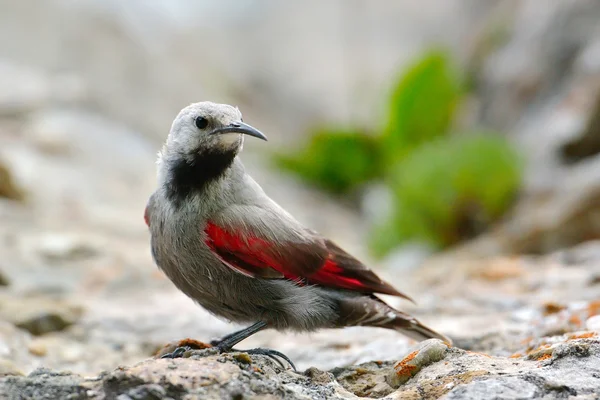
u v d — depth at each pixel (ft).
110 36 79.46
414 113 58.75
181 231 19.72
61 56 75.56
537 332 22.35
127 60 78.02
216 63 93.61
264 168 70.85
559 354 17.15
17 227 41.88
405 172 48.83
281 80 99.30
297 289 19.75
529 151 52.11
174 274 20.29
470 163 46.88
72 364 24.11
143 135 69.15
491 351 21.68
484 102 65.21
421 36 96.22
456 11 89.71
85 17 80.02
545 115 56.44
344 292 20.74
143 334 27.50
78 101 69.05
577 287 28.27
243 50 102.01
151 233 20.70
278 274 19.81
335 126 78.59
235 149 20.24
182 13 100.73
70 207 48.03
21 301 28.94
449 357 17.71
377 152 69.82
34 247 38.29
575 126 49.70
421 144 55.31
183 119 20.36
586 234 41.93
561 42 60.64
